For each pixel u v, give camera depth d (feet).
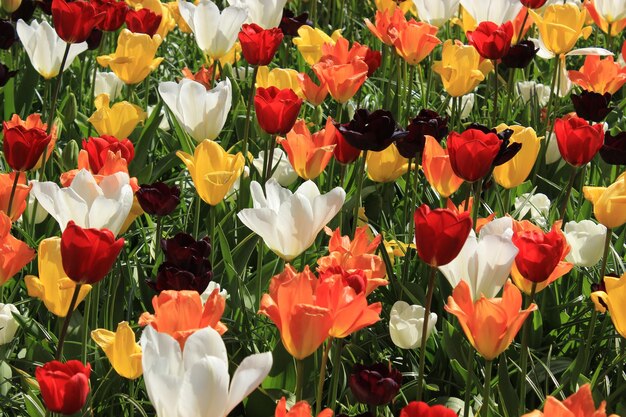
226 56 19.79
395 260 14.17
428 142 12.50
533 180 17.74
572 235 12.69
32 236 13.60
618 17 21.29
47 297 9.97
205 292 11.03
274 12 18.60
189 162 12.23
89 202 10.16
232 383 6.79
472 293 9.53
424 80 24.53
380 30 19.10
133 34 17.29
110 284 12.25
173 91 13.71
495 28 17.53
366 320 8.32
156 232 13.70
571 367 11.57
